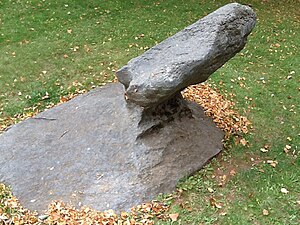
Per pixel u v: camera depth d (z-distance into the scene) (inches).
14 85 149.6
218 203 94.2
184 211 92.2
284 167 105.6
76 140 107.3
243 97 136.3
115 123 106.9
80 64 160.9
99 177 99.0
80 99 123.6
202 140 108.3
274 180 100.9
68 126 112.3
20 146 110.0
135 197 94.3
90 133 107.4
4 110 136.9
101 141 104.8
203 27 100.1
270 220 90.2
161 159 100.7
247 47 171.6
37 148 108.3
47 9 206.1
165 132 104.3
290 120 125.6
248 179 100.8
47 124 115.7
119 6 209.5
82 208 92.8
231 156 108.3
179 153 103.0
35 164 104.4
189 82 98.1
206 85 140.9
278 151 111.7
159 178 97.9
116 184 97.0
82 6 208.8
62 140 108.8
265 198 95.4
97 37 181.6
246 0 221.0
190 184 98.2
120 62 161.8
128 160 100.3
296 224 89.3
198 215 91.3
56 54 168.6
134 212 91.4
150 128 103.3
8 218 91.7
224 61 102.2
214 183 99.5
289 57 164.9
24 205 95.2
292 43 177.0
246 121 123.5
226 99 134.6
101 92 125.1
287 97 137.3
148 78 94.5
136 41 178.2
